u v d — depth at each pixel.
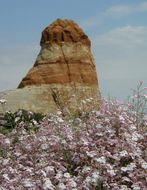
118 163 8.30
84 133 9.20
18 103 31.06
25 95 32.22
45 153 9.09
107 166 7.95
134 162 8.26
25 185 7.76
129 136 8.85
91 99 11.44
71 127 9.77
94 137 9.21
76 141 9.06
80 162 8.71
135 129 9.50
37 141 9.37
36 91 33.06
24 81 36.91
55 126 10.04
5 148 9.70
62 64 37.41
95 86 37.75
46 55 38.06
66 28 38.91
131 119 9.98
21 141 9.80
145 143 9.02
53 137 9.27
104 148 8.70
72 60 37.66
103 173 7.97
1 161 8.87
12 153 9.52
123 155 8.17
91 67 38.03
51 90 33.66
